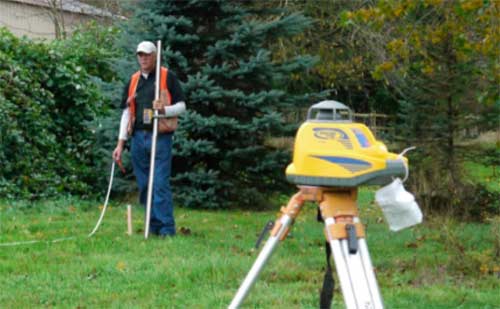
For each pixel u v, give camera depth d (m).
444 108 14.16
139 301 6.95
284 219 4.16
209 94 14.00
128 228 10.57
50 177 14.77
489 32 8.84
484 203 14.16
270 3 16.33
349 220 3.98
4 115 14.06
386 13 8.95
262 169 14.57
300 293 7.25
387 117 22.75
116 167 14.77
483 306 7.06
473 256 9.30
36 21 33.22
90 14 32.19
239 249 9.61
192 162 14.73
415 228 12.07
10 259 8.70
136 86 10.48
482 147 14.45
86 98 16.28
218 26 14.62
